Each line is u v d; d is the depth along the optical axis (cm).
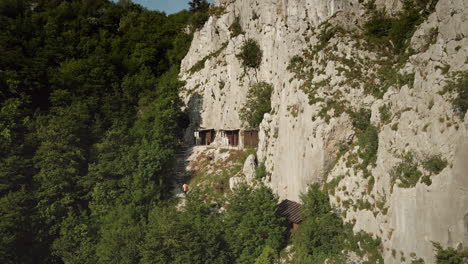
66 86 6925
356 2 4509
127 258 3828
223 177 5388
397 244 2430
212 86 7262
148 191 5009
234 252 3694
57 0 10388
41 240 4756
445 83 2281
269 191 4028
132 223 4262
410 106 2634
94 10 11038
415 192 2277
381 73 3697
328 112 3706
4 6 8938
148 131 6012
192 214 4078
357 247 2875
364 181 3023
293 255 3438
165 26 10831
